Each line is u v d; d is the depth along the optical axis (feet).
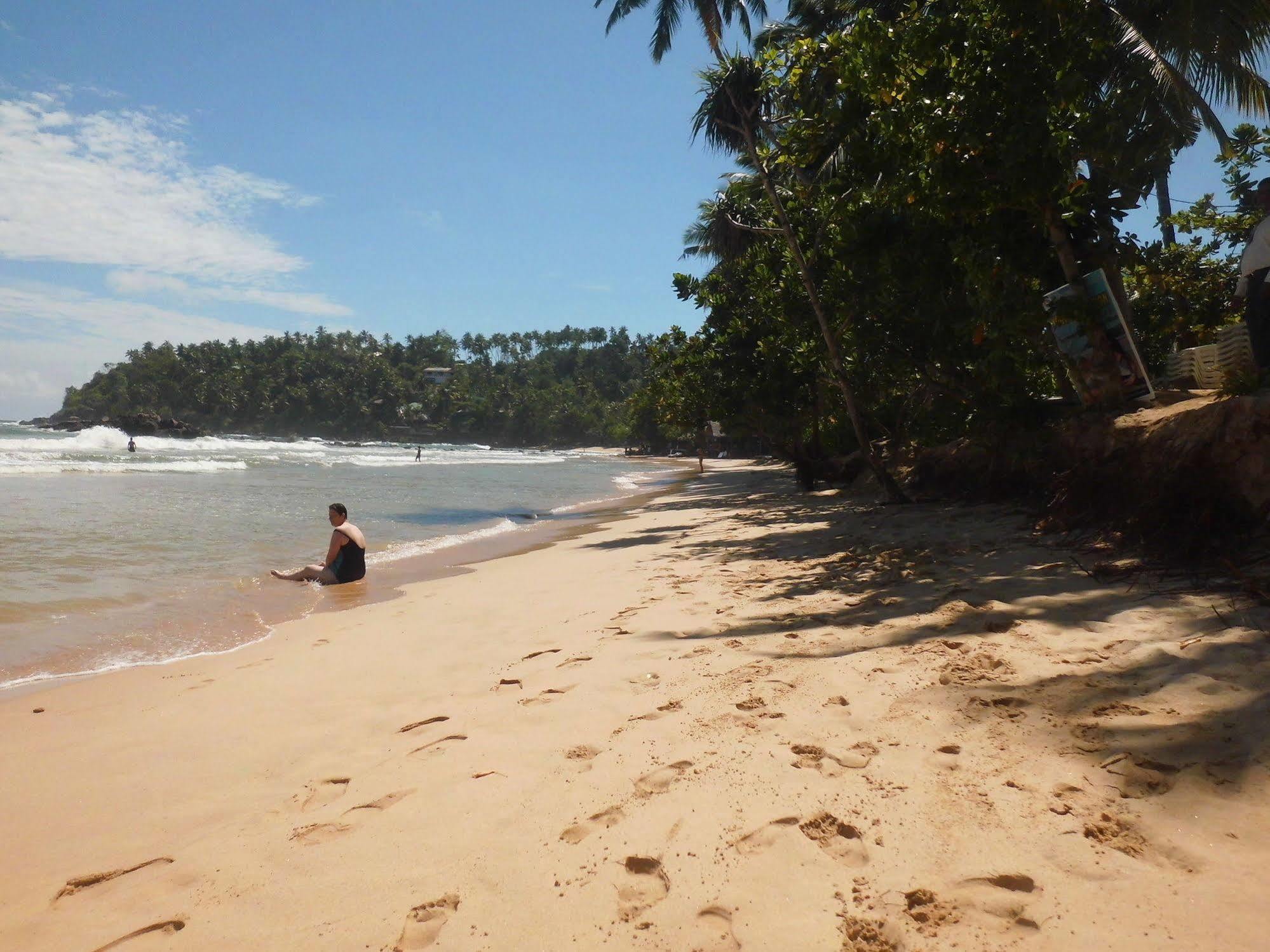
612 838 8.41
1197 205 40.93
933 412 41.50
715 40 67.10
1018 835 7.56
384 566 33.65
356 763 11.32
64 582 27.32
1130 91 33.42
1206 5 33.94
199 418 552.41
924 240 30.50
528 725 12.19
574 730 11.76
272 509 55.62
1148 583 14.82
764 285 50.47
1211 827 7.24
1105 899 6.49
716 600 20.33
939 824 7.92
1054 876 6.89
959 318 31.78
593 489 92.84
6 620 22.03
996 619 14.23
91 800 10.57
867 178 30.71
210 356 598.75
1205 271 37.58
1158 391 26.02
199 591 26.91
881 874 7.24
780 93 40.60
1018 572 17.67
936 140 24.21
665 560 30.04
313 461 149.79
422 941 6.95
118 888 8.26
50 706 14.92
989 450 30.14
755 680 12.94
